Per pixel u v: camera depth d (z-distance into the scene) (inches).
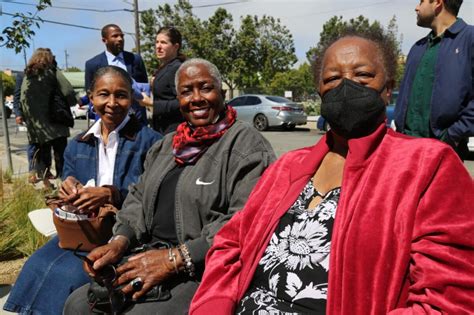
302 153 76.2
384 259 56.8
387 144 64.1
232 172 91.0
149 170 103.5
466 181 58.4
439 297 53.3
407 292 57.3
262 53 1243.2
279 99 705.6
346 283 57.9
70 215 104.0
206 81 94.2
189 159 95.0
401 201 58.2
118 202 110.0
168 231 96.7
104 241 106.3
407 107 130.6
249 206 75.2
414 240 56.7
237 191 89.5
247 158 90.0
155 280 84.4
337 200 64.6
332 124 66.0
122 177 116.7
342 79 66.1
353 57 66.0
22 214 180.7
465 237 54.7
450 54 119.3
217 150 93.4
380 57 66.8
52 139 268.7
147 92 194.4
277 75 1259.2
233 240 76.9
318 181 68.9
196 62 96.3
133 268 85.4
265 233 69.0
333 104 64.4
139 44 1075.3
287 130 722.8
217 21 1166.3
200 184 92.0
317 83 75.1
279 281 65.4
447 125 121.4
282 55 1279.5
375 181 60.9
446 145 60.6
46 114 266.2
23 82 267.6
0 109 339.9
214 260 76.2
